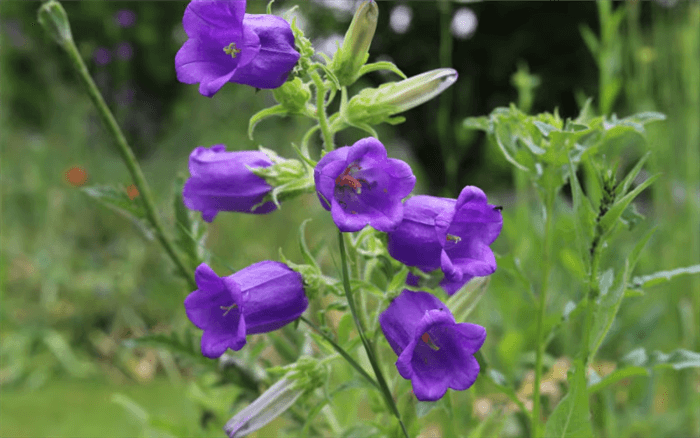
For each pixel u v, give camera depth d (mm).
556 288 907
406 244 619
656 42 1125
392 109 637
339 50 633
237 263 750
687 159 1021
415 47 3039
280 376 708
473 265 611
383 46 3068
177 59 608
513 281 865
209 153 650
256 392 715
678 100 1073
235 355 721
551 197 684
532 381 801
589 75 3537
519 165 684
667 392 936
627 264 640
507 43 3596
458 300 692
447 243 620
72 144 2451
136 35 3809
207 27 609
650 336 968
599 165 664
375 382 623
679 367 657
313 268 632
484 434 702
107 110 670
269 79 617
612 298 640
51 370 1472
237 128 2225
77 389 1318
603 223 646
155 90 3908
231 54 615
